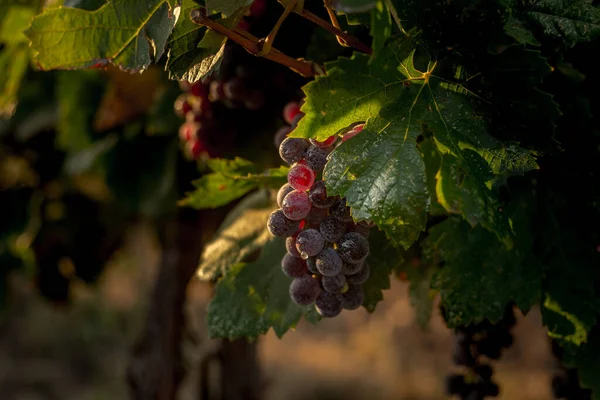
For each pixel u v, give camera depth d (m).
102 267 1.13
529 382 3.07
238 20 0.51
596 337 0.60
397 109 0.49
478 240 0.58
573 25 0.51
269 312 0.61
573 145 0.57
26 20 0.74
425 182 0.47
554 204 0.58
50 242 1.08
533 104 0.50
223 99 0.66
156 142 0.90
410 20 0.50
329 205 0.50
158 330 1.01
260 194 0.66
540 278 0.58
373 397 3.34
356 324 4.08
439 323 3.51
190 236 0.98
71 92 0.91
